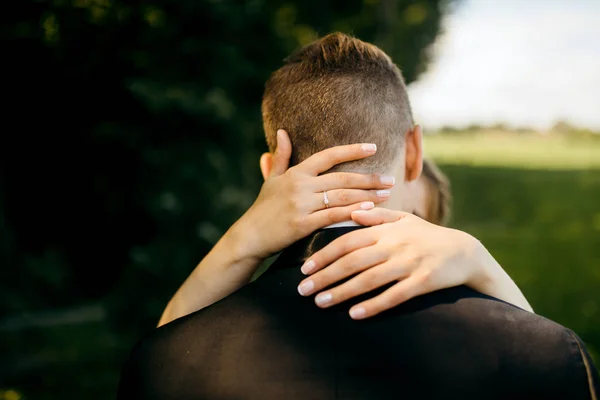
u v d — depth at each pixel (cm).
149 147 460
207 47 450
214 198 455
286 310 107
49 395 427
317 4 704
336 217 116
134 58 444
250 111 498
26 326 534
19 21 443
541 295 761
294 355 102
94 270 597
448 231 118
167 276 446
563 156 3669
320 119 123
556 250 1094
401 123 125
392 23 1022
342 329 103
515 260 1005
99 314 567
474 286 118
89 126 512
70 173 559
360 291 105
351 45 126
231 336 106
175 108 436
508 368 98
